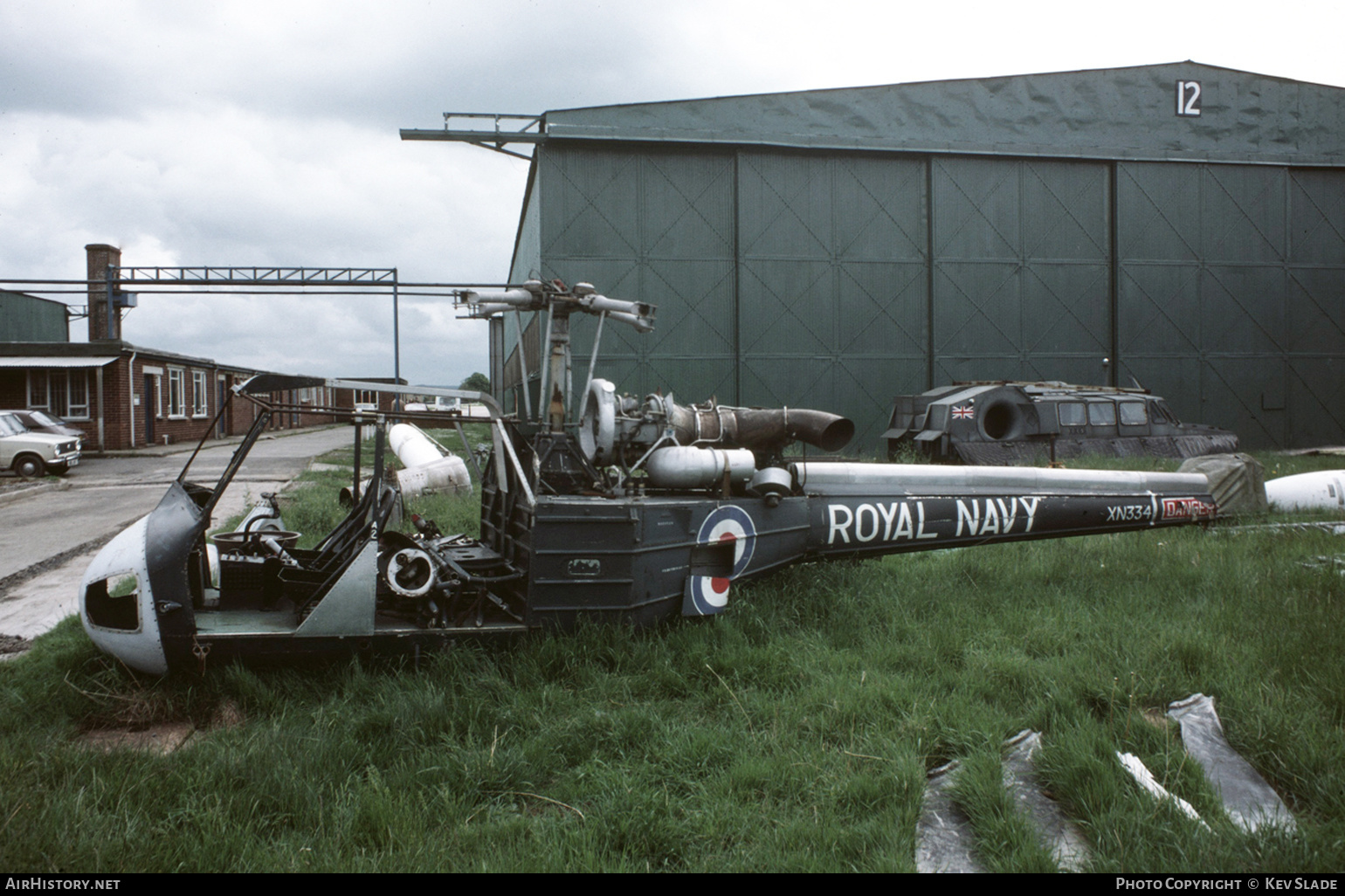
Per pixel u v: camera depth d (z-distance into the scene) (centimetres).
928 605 551
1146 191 2070
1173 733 362
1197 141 2111
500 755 342
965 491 589
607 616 462
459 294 508
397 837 282
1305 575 592
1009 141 2011
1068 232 2041
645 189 1866
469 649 437
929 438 1398
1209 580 591
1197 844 274
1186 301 2098
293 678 425
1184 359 2098
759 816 301
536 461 481
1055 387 1505
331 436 3959
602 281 1856
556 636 452
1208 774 336
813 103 1922
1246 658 434
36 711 396
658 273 1873
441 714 378
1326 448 2170
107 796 304
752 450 586
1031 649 473
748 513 514
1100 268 2059
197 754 339
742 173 1898
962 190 1988
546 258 1836
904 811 298
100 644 412
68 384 2408
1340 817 300
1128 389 1523
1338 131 2181
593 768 343
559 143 1831
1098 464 1307
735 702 393
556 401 537
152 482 1573
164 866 264
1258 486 821
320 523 910
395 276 2412
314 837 286
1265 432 2144
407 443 1368
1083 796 308
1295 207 2161
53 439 1741
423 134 1786
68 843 268
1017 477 604
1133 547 699
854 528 554
